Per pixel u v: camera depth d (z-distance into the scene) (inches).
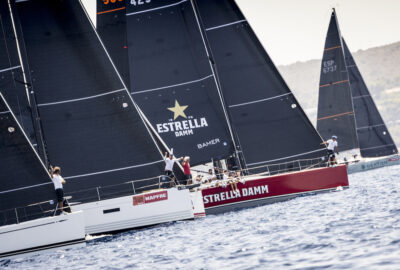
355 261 1350.9
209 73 2901.1
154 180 2400.3
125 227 2282.2
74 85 2411.4
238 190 2726.4
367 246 1488.7
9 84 2409.0
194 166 2856.8
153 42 2935.5
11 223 2137.1
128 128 2400.3
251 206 2763.3
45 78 2409.0
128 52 2933.1
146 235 2284.7
